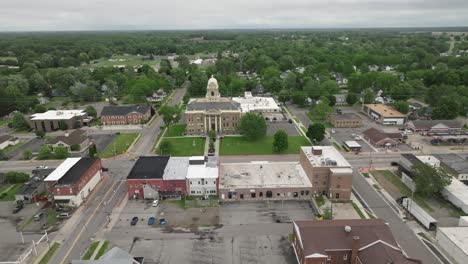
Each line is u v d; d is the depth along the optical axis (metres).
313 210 96.50
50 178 103.81
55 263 75.62
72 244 82.31
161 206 99.56
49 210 98.00
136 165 112.56
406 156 118.75
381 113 181.12
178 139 159.25
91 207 99.38
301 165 117.88
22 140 161.62
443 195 101.44
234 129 167.62
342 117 176.00
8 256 78.31
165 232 86.62
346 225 74.56
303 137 158.50
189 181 104.38
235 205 99.88
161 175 104.75
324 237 72.00
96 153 140.12
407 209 94.62
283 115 194.62
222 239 83.38
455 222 88.81
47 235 86.12
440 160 119.00
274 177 109.25
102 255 73.06
